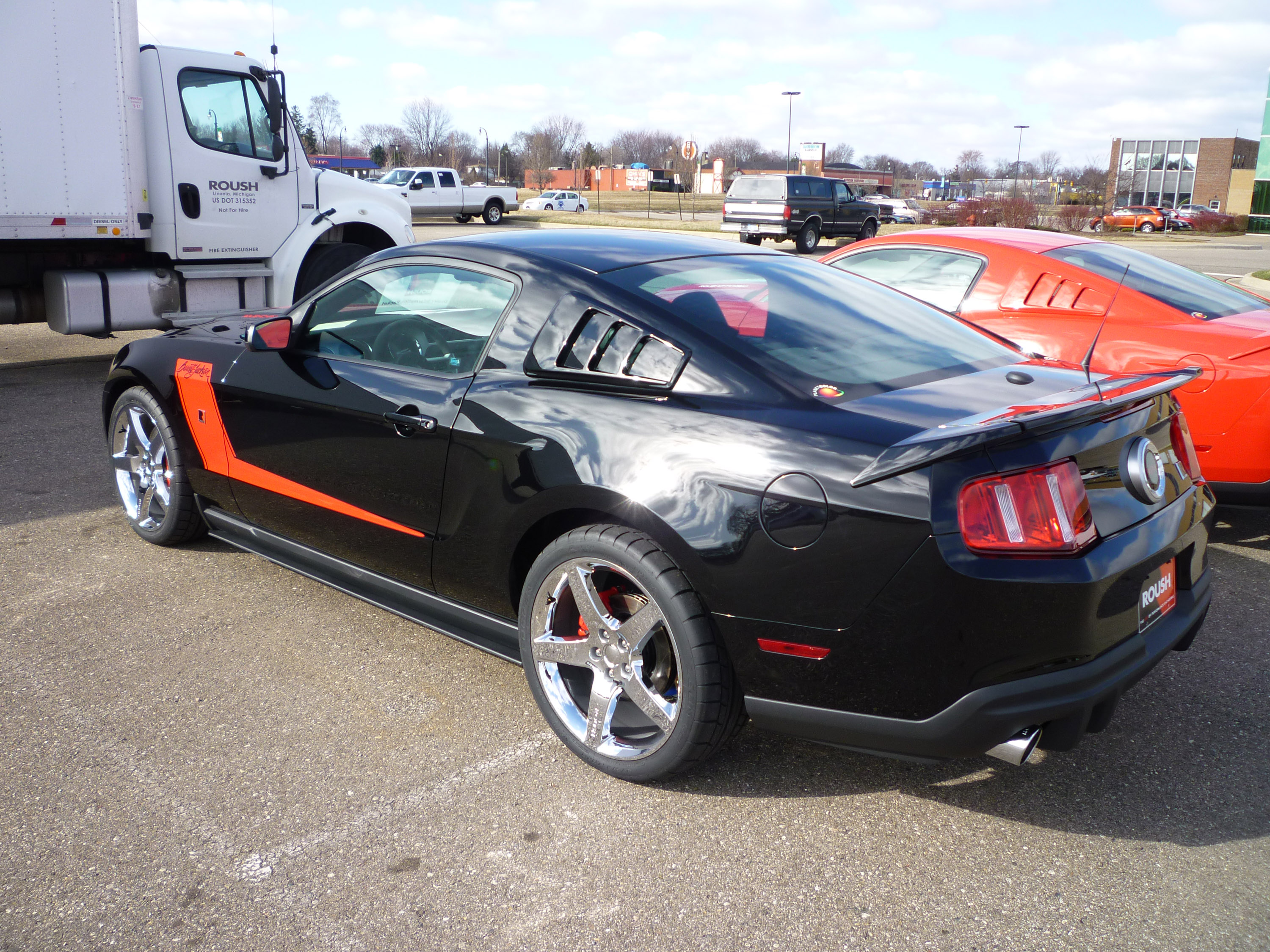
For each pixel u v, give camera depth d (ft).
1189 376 8.07
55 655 10.94
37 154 23.58
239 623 11.82
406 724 9.62
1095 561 7.16
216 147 27.14
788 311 9.27
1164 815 8.25
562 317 9.14
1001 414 7.35
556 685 9.10
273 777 8.70
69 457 18.84
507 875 7.48
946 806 8.38
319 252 29.99
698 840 7.91
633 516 8.03
